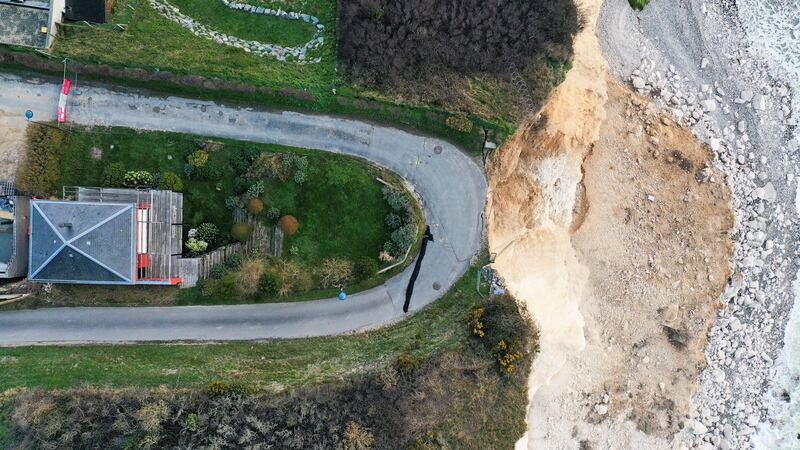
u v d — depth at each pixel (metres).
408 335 36.59
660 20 46.91
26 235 35.12
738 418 46.12
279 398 32.56
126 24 37.47
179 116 36.66
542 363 37.84
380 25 37.88
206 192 36.62
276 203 36.91
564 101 40.19
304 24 39.88
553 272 39.94
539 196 39.84
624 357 43.09
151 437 30.59
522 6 39.00
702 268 45.69
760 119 48.03
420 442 32.97
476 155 38.22
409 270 37.62
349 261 36.94
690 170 45.88
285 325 36.84
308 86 37.03
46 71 35.62
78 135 35.84
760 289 47.12
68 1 36.81
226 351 35.78
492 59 38.25
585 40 42.56
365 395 33.09
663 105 46.00
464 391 34.78
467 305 37.22
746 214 46.94
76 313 35.88
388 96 37.19
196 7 39.94
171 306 36.28
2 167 34.91
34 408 30.86
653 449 43.31
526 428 36.56
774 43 48.84
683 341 45.03
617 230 43.38
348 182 37.06
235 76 36.47
